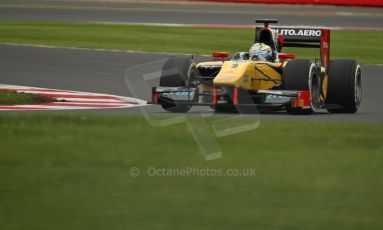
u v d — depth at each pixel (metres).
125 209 19.80
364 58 66.56
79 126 29.39
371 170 23.83
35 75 52.94
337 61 39.88
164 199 20.66
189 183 22.12
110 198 20.66
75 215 19.33
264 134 28.94
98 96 44.84
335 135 29.00
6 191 21.08
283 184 22.19
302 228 18.66
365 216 19.55
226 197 20.91
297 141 27.75
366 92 49.28
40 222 18.78
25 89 46.97
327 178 22.86
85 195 20.89
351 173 23.48
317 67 37.69
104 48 67.44
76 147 25.77
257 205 20.30
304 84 35.84
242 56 37.16
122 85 49.50
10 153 24.83
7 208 19.77
